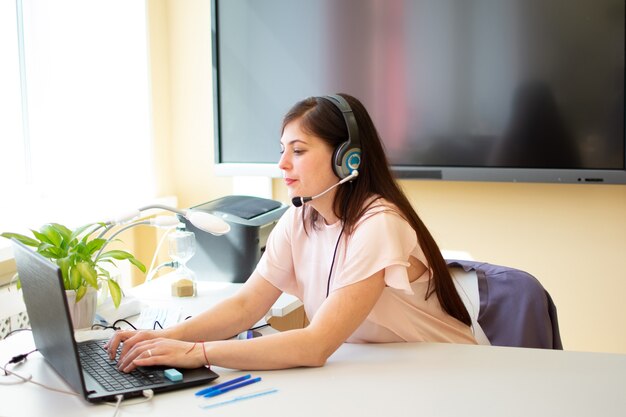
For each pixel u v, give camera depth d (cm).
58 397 131
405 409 123
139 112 321
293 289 186
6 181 263
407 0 293
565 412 122
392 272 156
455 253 307
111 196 312
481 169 289
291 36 309
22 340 171
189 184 342
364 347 162
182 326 165
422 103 296
